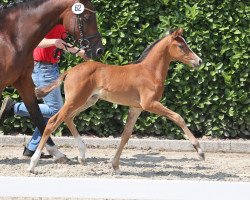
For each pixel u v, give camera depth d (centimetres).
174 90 1440
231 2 1425
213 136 1463
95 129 1466
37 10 1127
